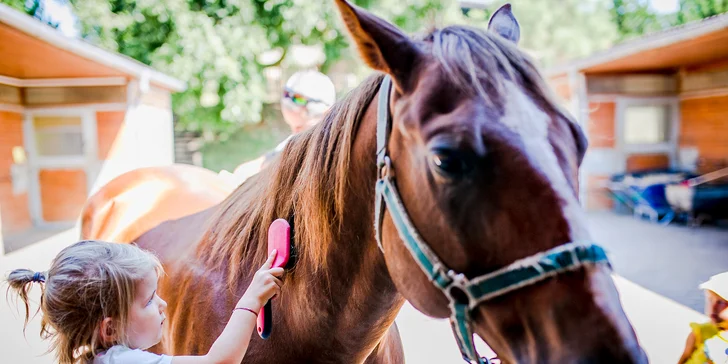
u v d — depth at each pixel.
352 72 11.09
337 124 1.07
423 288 0.85
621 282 4.82
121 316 1.10
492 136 0.74
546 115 0.78
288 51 11.07
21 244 7.09
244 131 12.59
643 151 9.68
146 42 10.27
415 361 3.23
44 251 6.57
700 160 8.97
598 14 16.58
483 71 0.79
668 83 9.55
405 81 0.85
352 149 1.02
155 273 1.20
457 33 0.86
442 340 3.59
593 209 9.66
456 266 0.79
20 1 11.15
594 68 9.12
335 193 1.05
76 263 1.09
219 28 10.01
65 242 7.21
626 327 0.68
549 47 15.44
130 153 8.62
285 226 1.13
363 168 1.00
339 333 1.11
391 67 0.85
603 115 9.53
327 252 1.07
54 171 8.73
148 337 1.17
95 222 2.23
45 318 1.13
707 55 8.05
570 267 0.70
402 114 0.84
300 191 1.13
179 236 1.74
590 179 9.64
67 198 8.78
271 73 12.44
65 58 6.89
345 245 1.05
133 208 2.15
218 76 9.96
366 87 1.04
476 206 0.75
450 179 0.76
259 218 1.25
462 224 0.77
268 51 11.12
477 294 0.76
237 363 1.02
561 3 15.88
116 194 2.29
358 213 1.03
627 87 9.49
